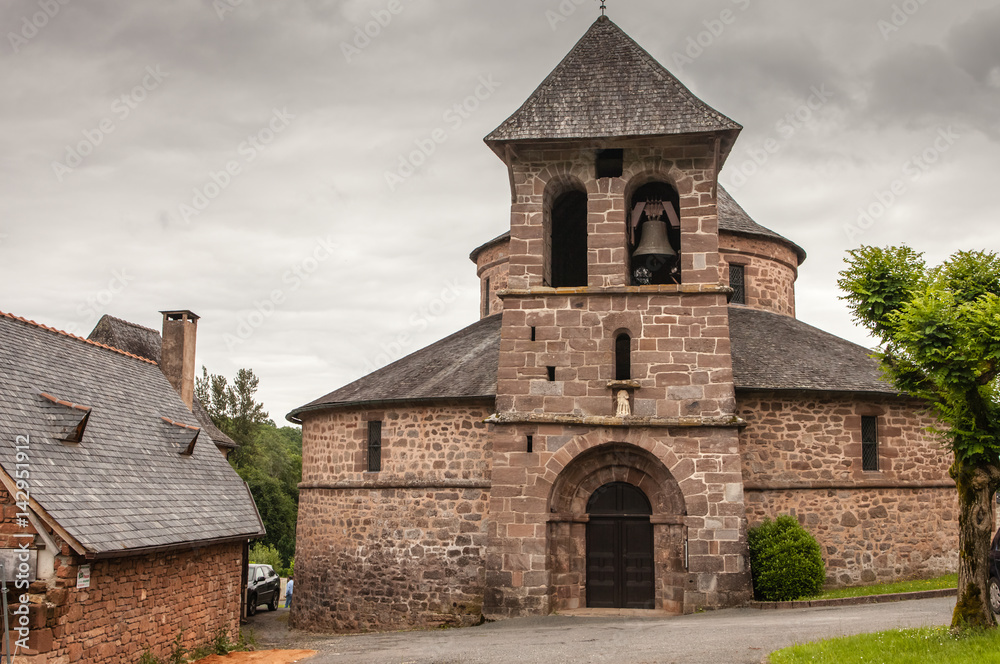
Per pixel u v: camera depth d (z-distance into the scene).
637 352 18.89
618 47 21.02
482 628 17.44
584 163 19.86
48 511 12.04
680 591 18.33
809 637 12.65
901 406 21.52
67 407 14.45
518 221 19.86
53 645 11.85
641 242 20.11
